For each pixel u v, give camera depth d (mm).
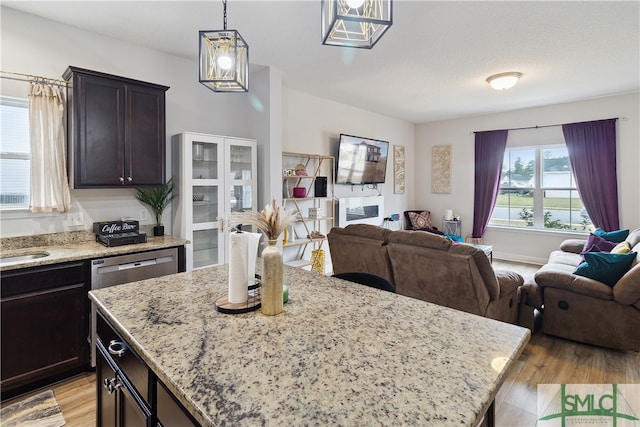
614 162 4910
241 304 1297
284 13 2615
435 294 2875
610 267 2742
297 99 4816
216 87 1834
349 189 5734
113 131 2680
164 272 2758
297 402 749
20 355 2115
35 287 2154
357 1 1175
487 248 5023
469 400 754
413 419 691
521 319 3119
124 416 1206
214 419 701
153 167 2900
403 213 6961
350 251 3473
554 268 3551
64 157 2648
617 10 2609
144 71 3215
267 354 959
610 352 2732
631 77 4148
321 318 1219
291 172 4469
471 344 1027
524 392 2215
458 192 6621
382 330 1122
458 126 6590
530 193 5859
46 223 2678
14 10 2520
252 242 1353
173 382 830
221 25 2797
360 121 5852
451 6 2551
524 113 5785
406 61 3641
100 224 2740
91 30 2873
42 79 2594
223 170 3445
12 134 2545
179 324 1163
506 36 3043
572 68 3848
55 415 1980
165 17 2664
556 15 2689
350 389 794
